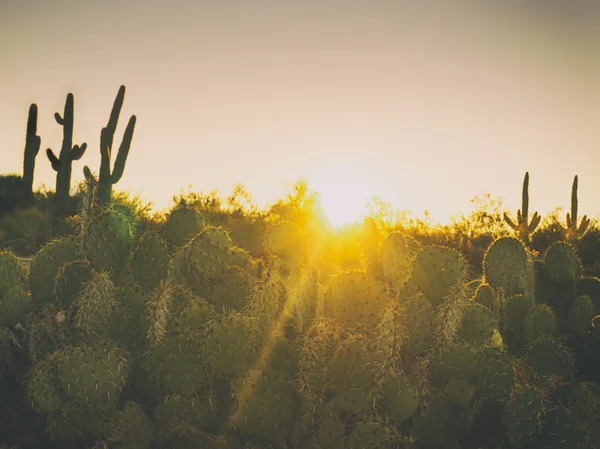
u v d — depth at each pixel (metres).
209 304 4.61
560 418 4.39
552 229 16.89
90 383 4.29
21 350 5.02
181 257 4.89
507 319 6.59
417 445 4.50
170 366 4.31
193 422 4.34
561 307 7.86
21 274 5.49
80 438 4.44
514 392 4.59
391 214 17.03
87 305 4.60
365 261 5.44
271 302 4.71
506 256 6.96
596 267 10.73
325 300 5.00
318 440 4.21
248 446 4.27
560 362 5.73
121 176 20.11
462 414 4.59
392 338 4.32
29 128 20.25
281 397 4.21
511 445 4.42
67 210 19.25
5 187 22.47
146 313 4.63
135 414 4.34
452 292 4.86
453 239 15.86
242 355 4.25
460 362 4.60
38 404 4.38
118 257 5.00
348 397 4.25
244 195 16.86
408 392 4.32
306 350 4.29
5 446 4.46
